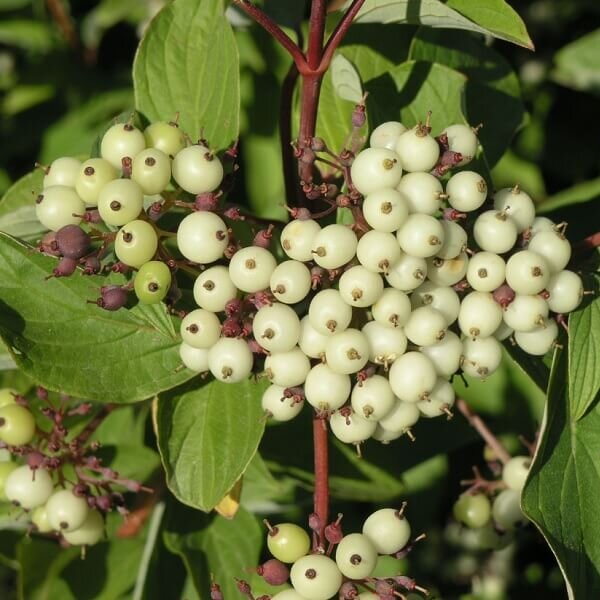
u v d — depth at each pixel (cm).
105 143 32
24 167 50
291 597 30
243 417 32
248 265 30
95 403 37
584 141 46
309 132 32
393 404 31
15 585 49
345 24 32
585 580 32
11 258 32
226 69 33
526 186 45
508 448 41
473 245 32
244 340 31
